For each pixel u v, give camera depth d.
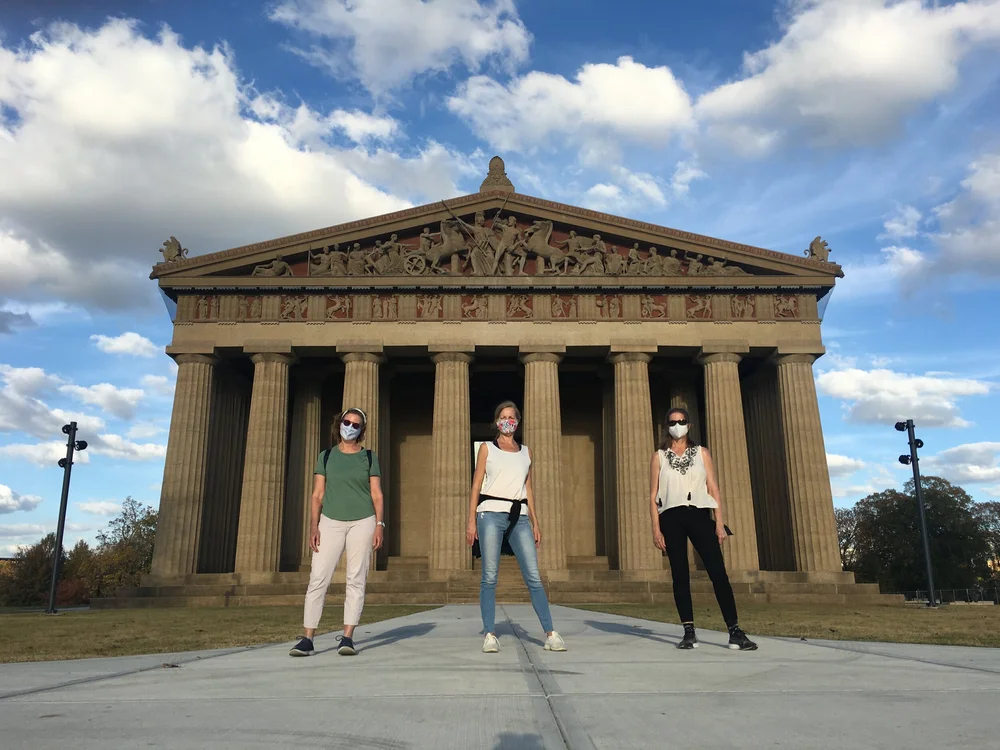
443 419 49.62
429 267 52.16
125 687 7.79
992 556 124.19
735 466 49.25
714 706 6.48
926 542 46.19
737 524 48.50
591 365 56.50
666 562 51.09
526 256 52.91
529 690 7.32
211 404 50.69
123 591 44.66
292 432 55.16
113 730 5.68
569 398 63.09
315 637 14.44
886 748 5.04
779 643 12.41
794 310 52.00
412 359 54.84
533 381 50.41
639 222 52.50
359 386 50.00
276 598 43.31
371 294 51.62
